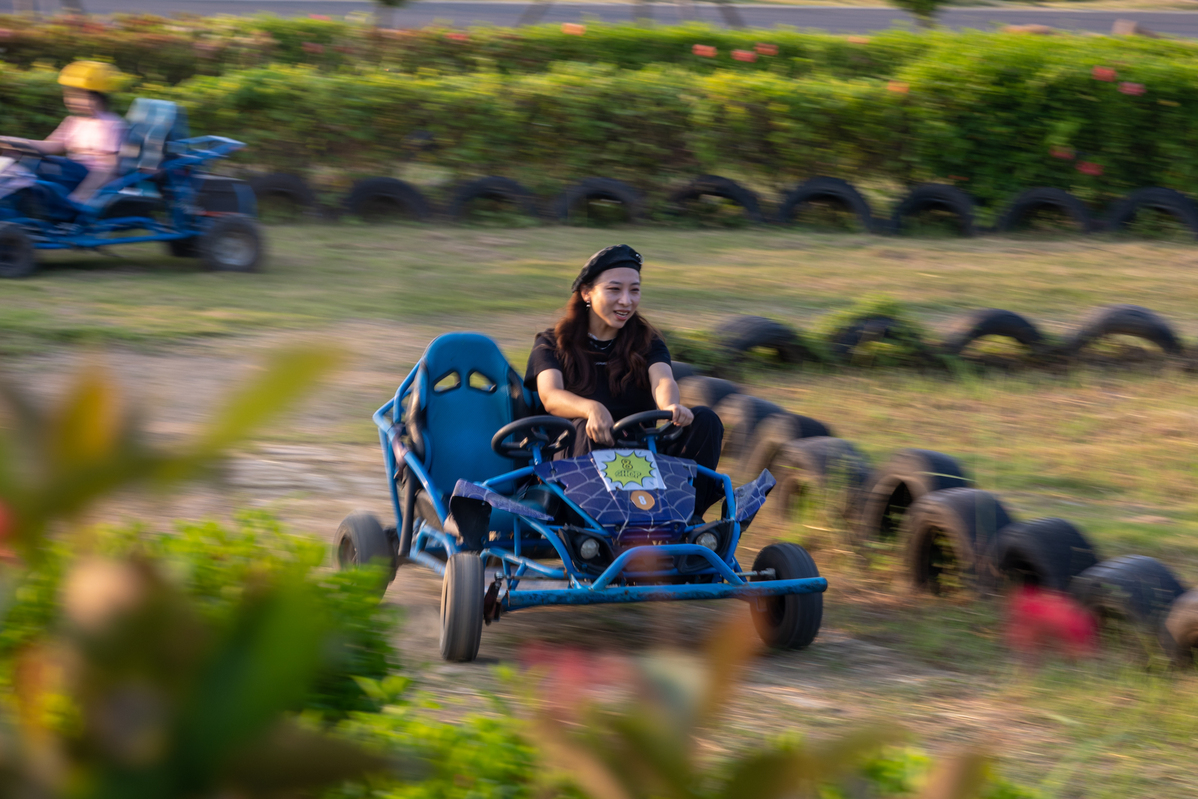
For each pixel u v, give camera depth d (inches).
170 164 918.4
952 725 297.6
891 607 397.1
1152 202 1227.9
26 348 651.5
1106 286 988.6
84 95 919.0
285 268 954.7
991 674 334.0
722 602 401.1
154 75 1330.0
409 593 400.5
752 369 693.9
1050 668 332.5
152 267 939.3
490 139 1253.1
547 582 392.8
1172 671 328.8
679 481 383.2
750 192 1243.8
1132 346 786.2
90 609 19.4
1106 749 283.0
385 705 177.3
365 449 538.0
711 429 405.1
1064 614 187.0
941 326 825.5
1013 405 639.8
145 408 19.4
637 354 411.5
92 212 887.1
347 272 945.5
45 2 2196.1
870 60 1446.9
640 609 394.6
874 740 26.5
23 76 1179.3
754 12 2731.3
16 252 859.4
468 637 333.1
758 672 338.3
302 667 20.2
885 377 693.3
